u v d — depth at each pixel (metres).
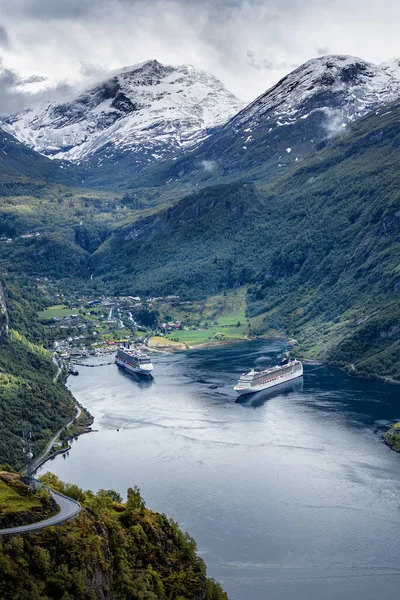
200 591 168.25
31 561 137.62
